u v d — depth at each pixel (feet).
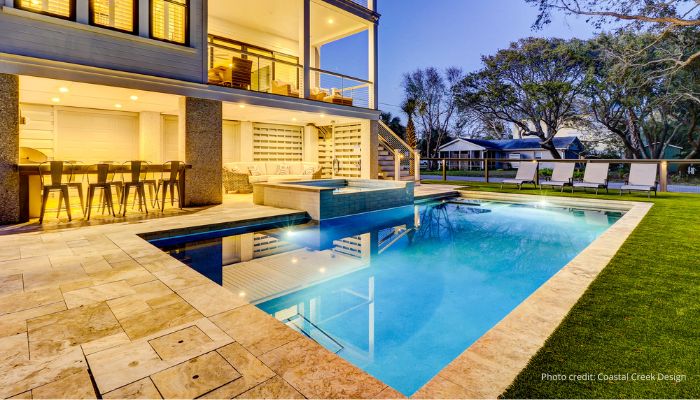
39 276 10.73
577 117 77.56
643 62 60.23
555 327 7.33
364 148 39.81
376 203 26.96
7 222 18.29
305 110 32.37
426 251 17.97
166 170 23.18
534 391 5.25
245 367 6.14
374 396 5.37
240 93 27.25
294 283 12.98
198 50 24.80
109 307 8.59
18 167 18.39
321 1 32.32
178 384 5.67
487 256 17.10
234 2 32.35
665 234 16.30
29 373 5.98
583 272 10.96
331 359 6.41
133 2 22.06
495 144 113.29
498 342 6.74
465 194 37.22
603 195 33.22
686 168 76.28
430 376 7.64
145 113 32.17
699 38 55.16
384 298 11.92
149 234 16.74
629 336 6.95
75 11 20.03
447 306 11.33
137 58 22.22
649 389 5.29
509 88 82.48
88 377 5.88
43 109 28.25
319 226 22.44
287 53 42.57
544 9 53.88
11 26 18.20
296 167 39.60
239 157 39.88
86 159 30.32
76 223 18.57
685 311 8.09
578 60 72.23
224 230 19.36
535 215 27.63
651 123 75.46
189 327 7.61
